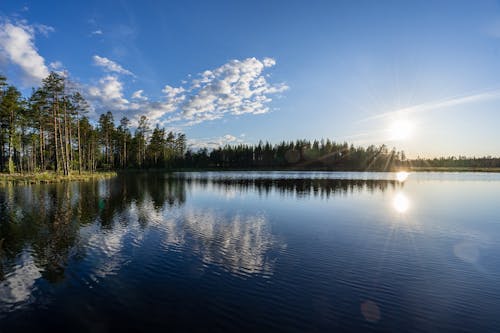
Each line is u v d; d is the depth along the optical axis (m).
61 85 40.69
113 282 7.92
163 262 9.48
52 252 10.20
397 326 6.13
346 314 6.55
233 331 5.77
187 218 16.55
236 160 129.62
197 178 54.81
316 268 9.30
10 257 9.67
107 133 75.00
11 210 17.34
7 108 40.00
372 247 11.70
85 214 16.66
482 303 7.22
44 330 5.70
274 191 32.34
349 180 53.22
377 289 7.89
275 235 13.26
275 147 136.75
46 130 50.31
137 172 78.06
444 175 82.56
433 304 7.13
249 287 7.79
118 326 5.86
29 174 39.12
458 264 9.92
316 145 138.88
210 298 7.12
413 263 9.95
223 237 12.69
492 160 136.88
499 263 10.05
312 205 22.50
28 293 7.21
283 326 5.99
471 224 16.42
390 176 71.94
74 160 53.94
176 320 6.12
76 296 7.10
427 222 16.78
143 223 14.93
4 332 5.61
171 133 103.94
